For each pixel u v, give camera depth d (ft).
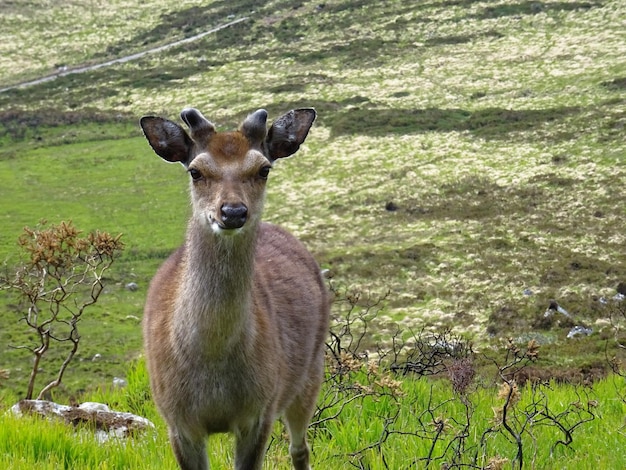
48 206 211.00
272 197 211.20
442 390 43.60
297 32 387.96
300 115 27.43
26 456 28.86
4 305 133.59
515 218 179.11
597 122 234.99
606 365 89.04
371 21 384.88
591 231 166.40
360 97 293.02
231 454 32.01
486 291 138.62
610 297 130.52
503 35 345.72
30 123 299.17
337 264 158.61
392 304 135.85
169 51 385.29
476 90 289.94
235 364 25.34
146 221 196.24
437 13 378.12
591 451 32.55
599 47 313.94
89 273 143.95
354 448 33.94
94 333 123.85
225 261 24.31
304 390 31.01
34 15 447.83
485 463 29.91
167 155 26.99
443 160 226.79
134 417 36.63
